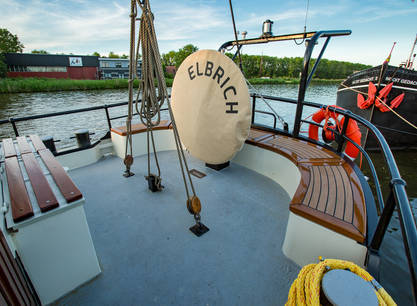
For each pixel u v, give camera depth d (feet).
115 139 12.16
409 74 23.39
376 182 5.90
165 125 12.60
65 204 4.24
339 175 6.79
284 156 8.84
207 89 7.08
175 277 5.18
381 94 24.48
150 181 8.68
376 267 3.94
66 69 214.69
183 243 6.20
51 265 4.42
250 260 5.64
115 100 104.22
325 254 4.93
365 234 4.34
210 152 7.83
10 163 5.87
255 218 7.26
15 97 115.85
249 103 6.57
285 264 5.51
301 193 5.82
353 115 7.73
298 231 5.26
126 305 4.57
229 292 4.82
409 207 2.85
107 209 7.77
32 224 4.00
